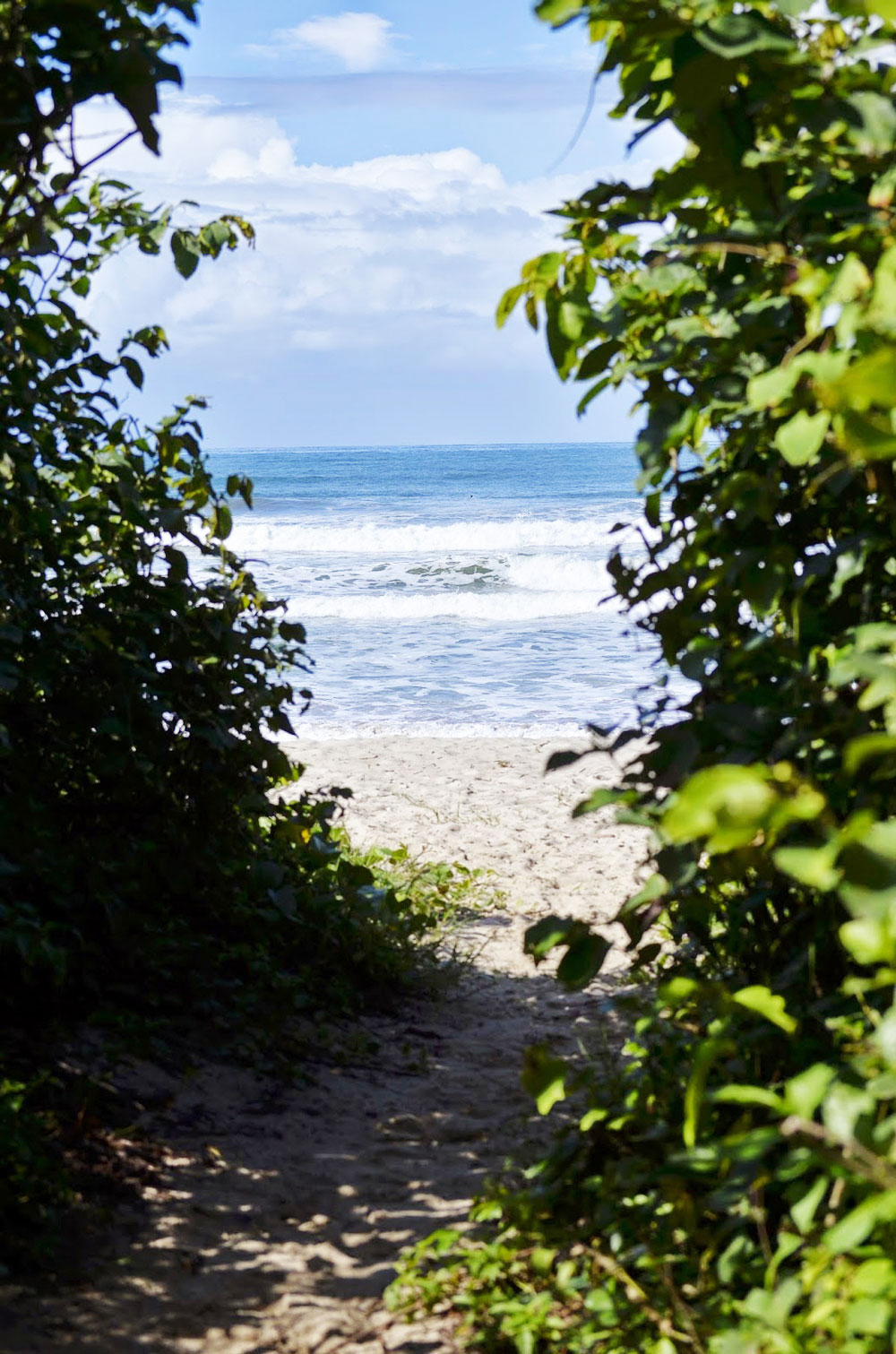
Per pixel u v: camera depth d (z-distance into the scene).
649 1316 2.56
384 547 32.16
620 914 3.11
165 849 5.12
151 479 5.25
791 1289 2.05
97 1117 4.00
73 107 2.79
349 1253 3.45
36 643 4.60
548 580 25.20
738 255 2.55
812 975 2.66
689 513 3.04
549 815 9.54
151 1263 3.34
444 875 7.54
